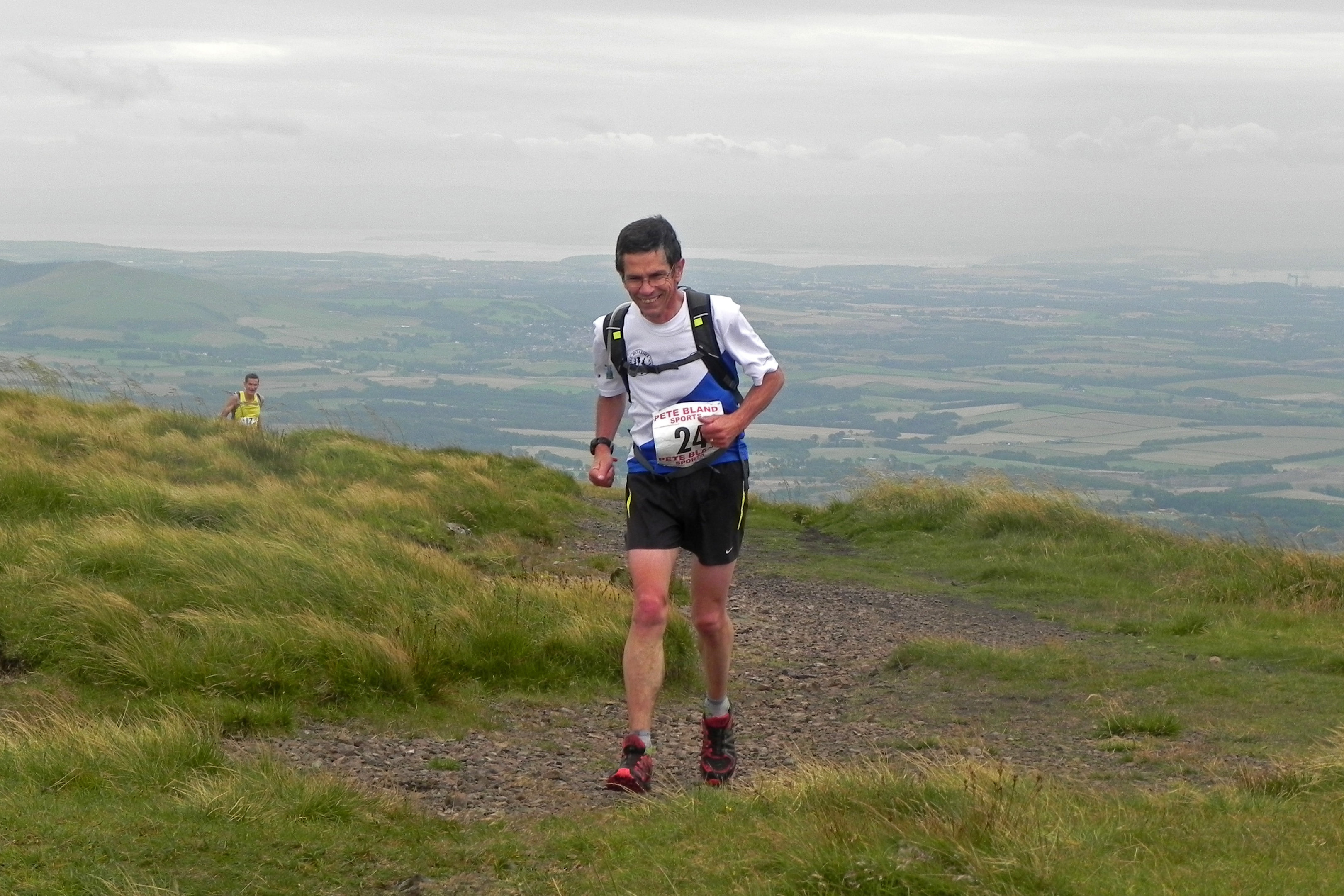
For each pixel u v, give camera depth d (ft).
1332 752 19.51
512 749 21.15
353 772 18.65
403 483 52.19
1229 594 40.55
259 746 19.36
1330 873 12.78
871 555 51.13
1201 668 29.32
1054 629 36.55
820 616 37.83
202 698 21.24
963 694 27.30
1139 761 20.83
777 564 47.65
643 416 16.97
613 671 26.86
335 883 12.98
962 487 57.52
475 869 13.74
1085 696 26.66
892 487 58.90
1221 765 20.34
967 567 47.34
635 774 16.80
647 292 16.28
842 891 11.89
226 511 36.40
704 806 15.42
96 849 12.98
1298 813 15.72
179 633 23.61
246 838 13.94
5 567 26.21
